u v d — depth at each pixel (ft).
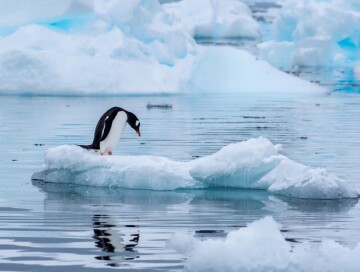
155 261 68.95
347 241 77.36
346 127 188.96
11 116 206.08
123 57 280.92
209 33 622.95
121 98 261.24
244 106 242.99
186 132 175.42
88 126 184.44
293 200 101.24
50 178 113.80
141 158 112.57
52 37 280.31
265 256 63.41
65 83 266.57
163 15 304.91
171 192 107.04
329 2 465.88
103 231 81.25
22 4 291.17
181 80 284.61
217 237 78.59
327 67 437.17
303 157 138.10
